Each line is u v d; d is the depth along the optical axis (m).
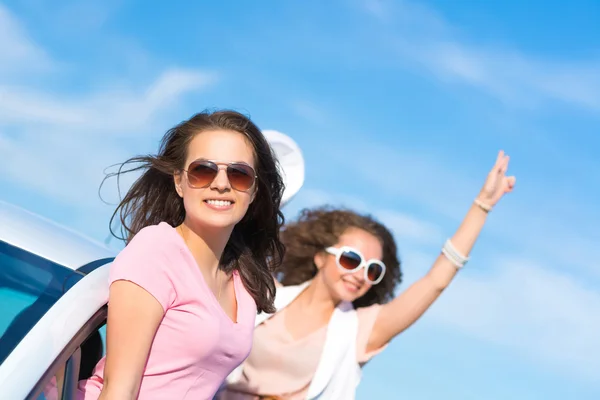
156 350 2.22
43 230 2.36
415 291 4.50
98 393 2.20
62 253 2.25
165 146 2.50
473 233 4.55
